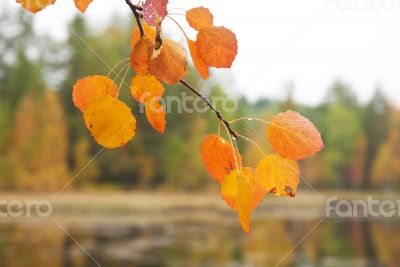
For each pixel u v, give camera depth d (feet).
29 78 153.89
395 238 92.12
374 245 83.46
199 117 157.79
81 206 129.39
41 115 150.82
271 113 154.10
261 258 68.18
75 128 153.38
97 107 2.58
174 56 2.56
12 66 155.63
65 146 153.07
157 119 2.67
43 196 139.03
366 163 206.69
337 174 199.21
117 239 81.92
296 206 146.10
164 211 133.49
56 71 153.89
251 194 2.55
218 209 138.10
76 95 2.65
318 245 82.89
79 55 146.51
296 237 91.04
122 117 2.59
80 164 153.28
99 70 141.90
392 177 205.26
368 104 213.25
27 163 146.41
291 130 2.55
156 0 2.58
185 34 2.62
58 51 152.15
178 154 159.02
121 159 156.15
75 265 58.85
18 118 149.79
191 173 160.66
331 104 209.26
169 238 84.43
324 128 205.57
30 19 154.30
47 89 154.30
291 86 190.29
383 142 209.56
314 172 196.13
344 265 64.59
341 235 95.40
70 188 150.92
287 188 2.56
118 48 142.82
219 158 2.63
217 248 75.20
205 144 2.65
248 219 2.54
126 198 147.02
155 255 66.80
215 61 2.60
